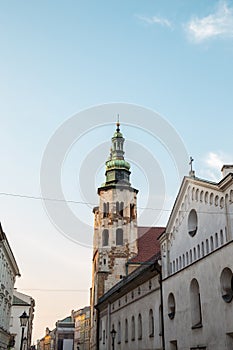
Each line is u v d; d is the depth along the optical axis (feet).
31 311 308.60
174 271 122.11
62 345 549.54
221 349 87.92
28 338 284.82
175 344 118.01
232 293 87.76
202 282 99.96
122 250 236.22
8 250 173.27
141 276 148.56
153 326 136.98
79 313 481.05
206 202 104.63
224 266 89.81
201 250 105.29
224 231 94.12
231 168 99.66
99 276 233.55
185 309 108.88
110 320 207.41
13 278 216.33
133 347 159.02
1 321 176.24
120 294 186.29
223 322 87.97
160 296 130.21
